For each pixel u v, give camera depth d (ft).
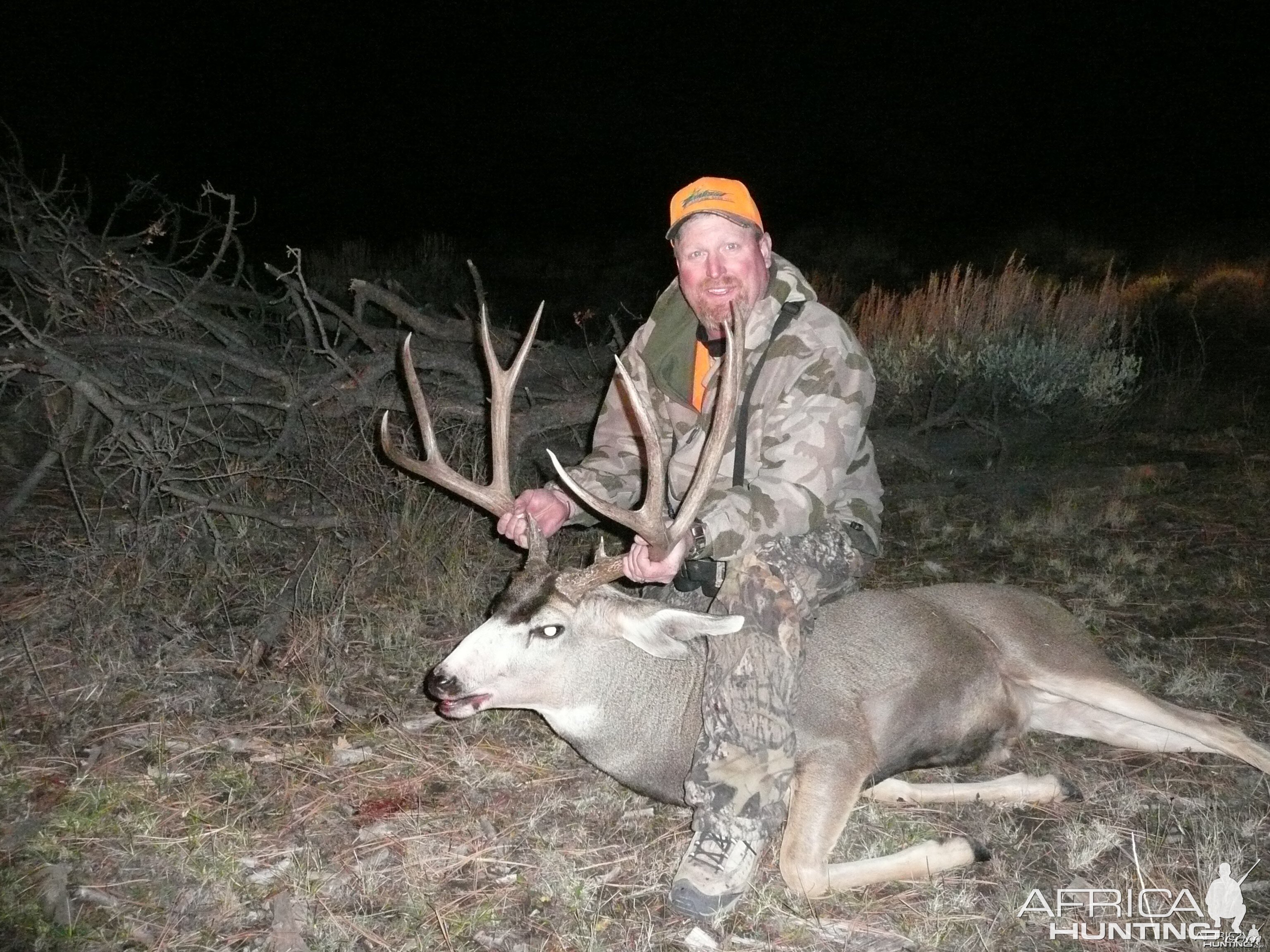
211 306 15.38
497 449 7.20
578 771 7.71
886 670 7.39
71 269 12.13
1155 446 14.98
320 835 6.88
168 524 10.02
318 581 9.73
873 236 33.37
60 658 8.52
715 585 7.29
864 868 6.59
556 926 6.19
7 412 12.17
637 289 25.88
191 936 5.93
